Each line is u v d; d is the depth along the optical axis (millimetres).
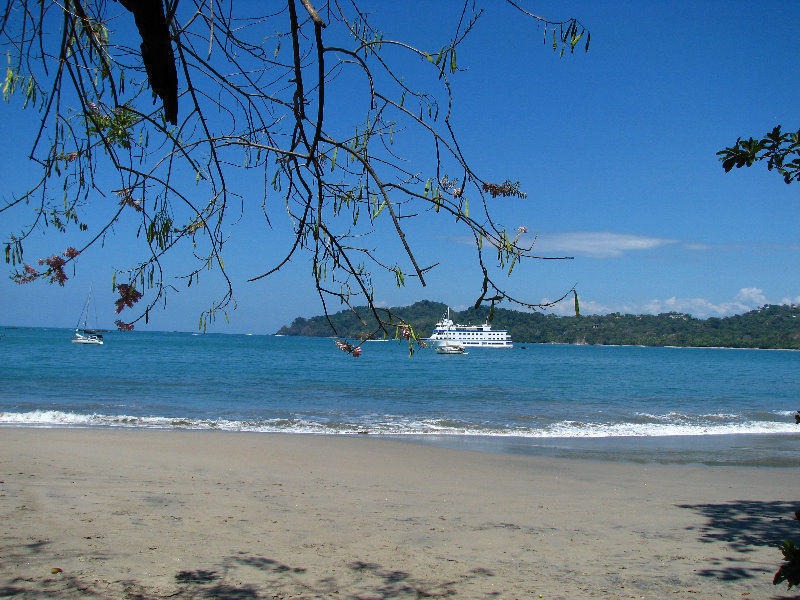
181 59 2398
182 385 32656
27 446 11477
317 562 5715
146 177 2441
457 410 24266
